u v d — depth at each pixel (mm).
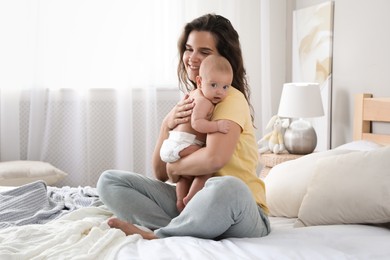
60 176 3006
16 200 1821
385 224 1582
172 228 1410
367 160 1578
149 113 3484
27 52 3307
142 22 3471
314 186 1667
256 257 1195
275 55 3721
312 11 3273
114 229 1375
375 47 2654
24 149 3422
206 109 1549
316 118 3285
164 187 1711
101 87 3455
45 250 1224
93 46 3418
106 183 1640
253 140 1609
